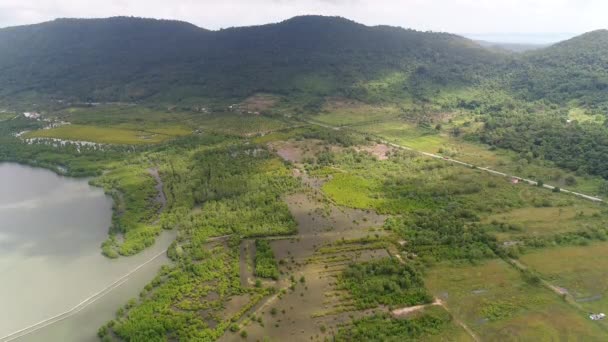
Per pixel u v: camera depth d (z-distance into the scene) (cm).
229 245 11925
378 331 8594
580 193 15175
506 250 11281
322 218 13512
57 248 12169
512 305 9419
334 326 8812
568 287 10012
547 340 8431
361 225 13062
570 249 11481
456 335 8556
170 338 8606
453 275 10488
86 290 10275
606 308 9306
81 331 8956
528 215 13412
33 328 9050
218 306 9450
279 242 12106
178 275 10550
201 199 14950
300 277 10431
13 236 12838
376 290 9862
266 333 8638
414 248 11581
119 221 13500
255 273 10638
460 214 13462
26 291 10250
